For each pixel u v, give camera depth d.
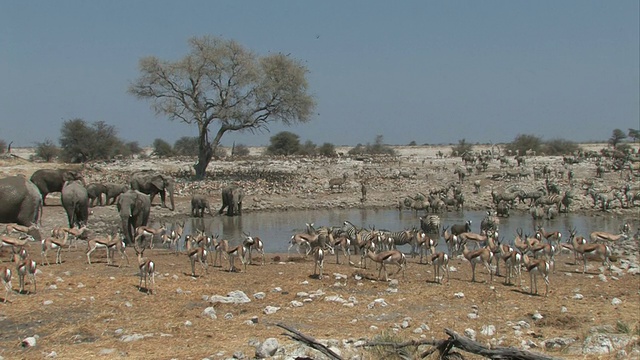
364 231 26.33
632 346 11.66
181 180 57.91
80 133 81.12
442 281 18.59
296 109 62.78
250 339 12.19
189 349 11.62
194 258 18.81
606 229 33.84
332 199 48.19
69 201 28.83
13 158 64.88
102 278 17.88
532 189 49.44
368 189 52.59
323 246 24.11
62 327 13.05
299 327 13.35
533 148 90.62
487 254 18.52
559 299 16.59
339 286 17.66
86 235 27.28
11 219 26.66
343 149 129.12
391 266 21.25
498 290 17.59
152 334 12.64
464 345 10.31
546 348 11.95
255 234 32.69
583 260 21.86
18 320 13.60
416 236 23.69
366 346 11.15
